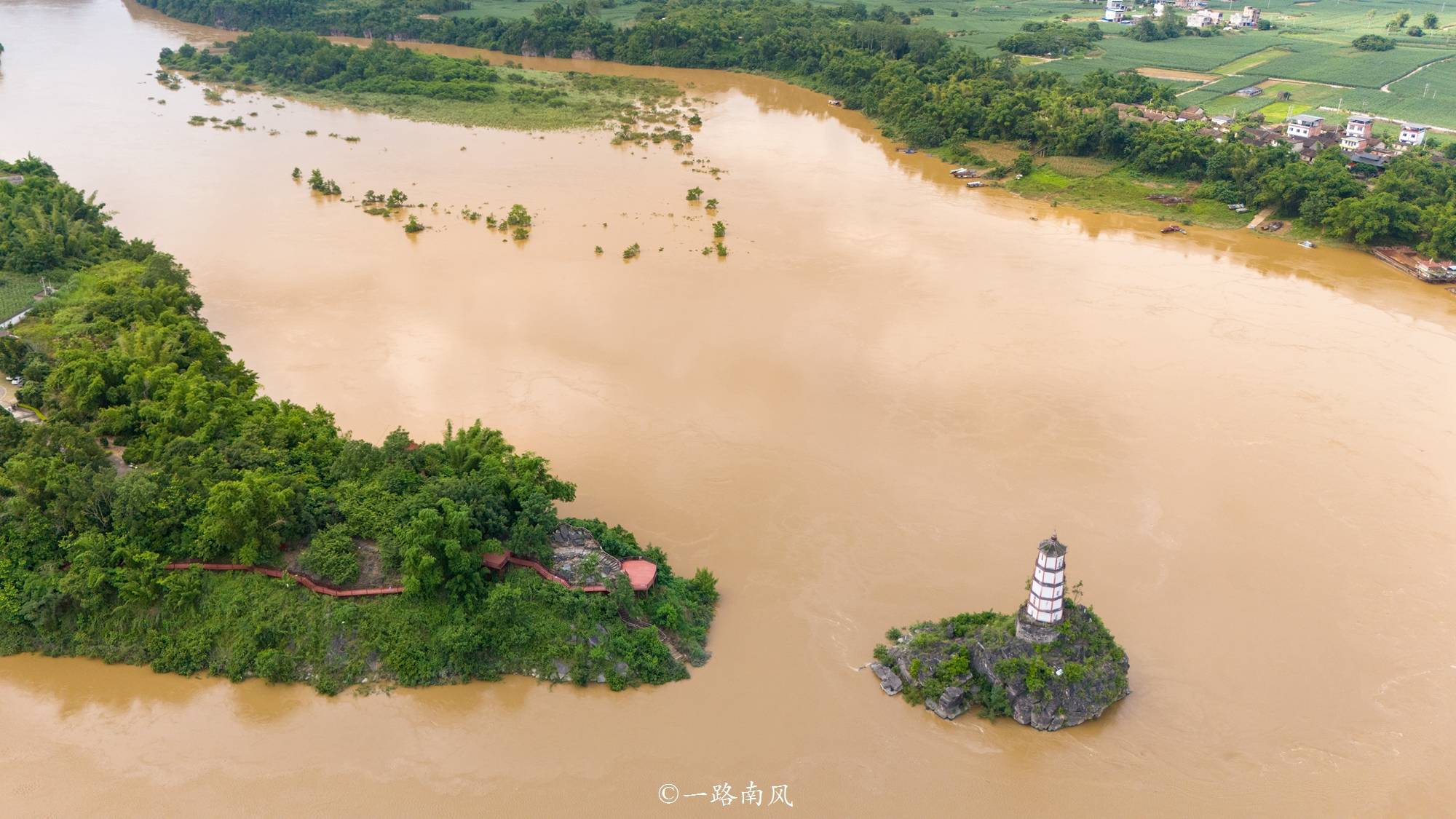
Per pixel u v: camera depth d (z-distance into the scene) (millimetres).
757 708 68438
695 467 94312
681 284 135625
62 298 117625
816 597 78312
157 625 72312
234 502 72688
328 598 72562
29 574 73750
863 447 98438
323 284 134875
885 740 66125
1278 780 64062
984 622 71875
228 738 66000
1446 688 71312
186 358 100812
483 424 100500
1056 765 64812
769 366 113688
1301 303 134625
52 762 64312
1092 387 111188
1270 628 76312
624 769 63812
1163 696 70000
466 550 73062
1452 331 126688
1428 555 84625
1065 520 88188
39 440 82062
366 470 81688
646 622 73500
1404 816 61969
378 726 66875
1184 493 92438
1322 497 92312
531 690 69750
